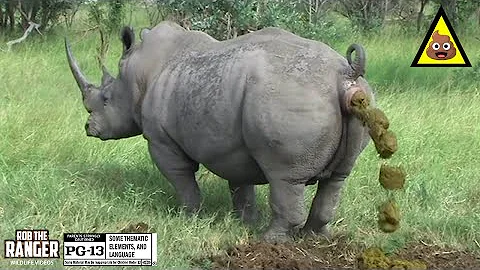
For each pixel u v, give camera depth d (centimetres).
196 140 695
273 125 630
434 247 716
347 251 694
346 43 1911
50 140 945
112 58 1683
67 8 2208
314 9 1869
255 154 657
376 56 1777
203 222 727
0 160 880
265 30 691
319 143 632
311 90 628
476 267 670
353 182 858
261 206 813
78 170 864
